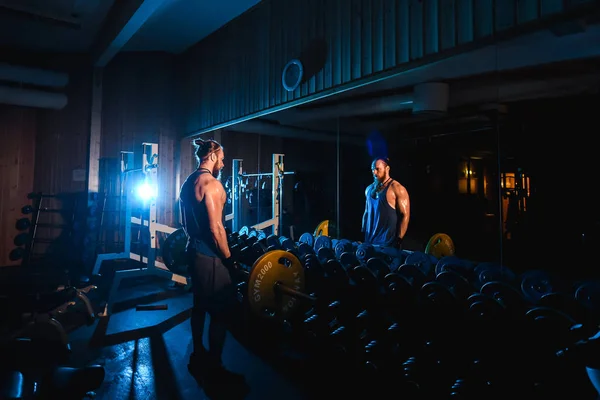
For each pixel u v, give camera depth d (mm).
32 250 5281
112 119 5504
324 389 2014
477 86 3324
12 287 2920
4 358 1643
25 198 5293
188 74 5504
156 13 4344
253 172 6004
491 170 5094
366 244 2990
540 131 3840
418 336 1931
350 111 4598
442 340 1790
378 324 2098
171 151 5707
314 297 2293
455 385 1677
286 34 3672
